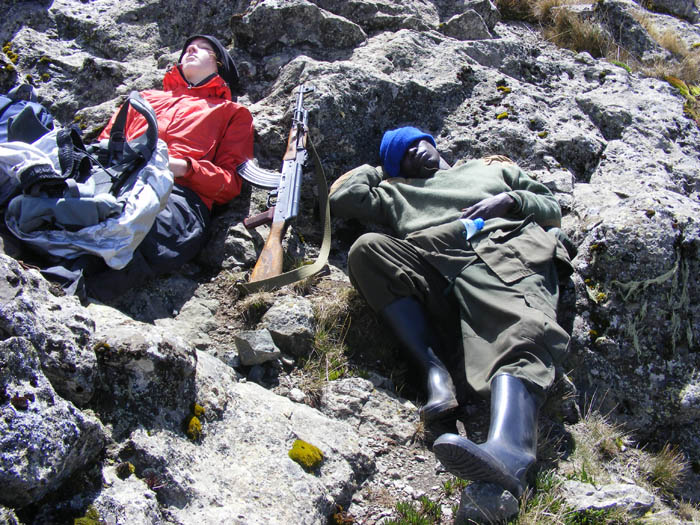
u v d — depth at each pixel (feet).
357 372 11.48
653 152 16.74
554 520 9.05
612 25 22.31
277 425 9.42
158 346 8.66
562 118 16.83
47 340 7.89
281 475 8.73
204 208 13.10
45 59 17.13
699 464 11.78
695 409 11.99
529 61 18.71
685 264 12.86
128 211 10.96
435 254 11.57
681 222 13.03
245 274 12.71
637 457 11.34
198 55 15.12
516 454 9.12
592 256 12.91
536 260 11.47
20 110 12.60
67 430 7.20
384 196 13.43
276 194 13.20
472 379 10.37
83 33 18.60
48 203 10.58
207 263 13.15
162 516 7.75
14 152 10.83
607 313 12.50
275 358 11.09
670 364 12.35
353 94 15.31
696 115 19.13
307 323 11.53
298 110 14.48
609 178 15.30
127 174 11.48
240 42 17.38
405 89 16.02
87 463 7.62
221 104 14.17
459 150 15.51
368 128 15.51
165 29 18.81
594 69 19.36
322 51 17.37
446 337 11.94
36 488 6.84
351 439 9.95
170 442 8.42
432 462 10.20
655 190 14.55
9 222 10.71
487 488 8.94
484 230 11.80
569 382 11.62
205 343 11.31
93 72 16.79
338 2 18.56
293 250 13.46
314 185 14.47
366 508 9.34
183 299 12.12
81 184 10.91
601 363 12.25
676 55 22.29
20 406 6.97
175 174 12.67
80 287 10.26
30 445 6.86
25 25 18.61
